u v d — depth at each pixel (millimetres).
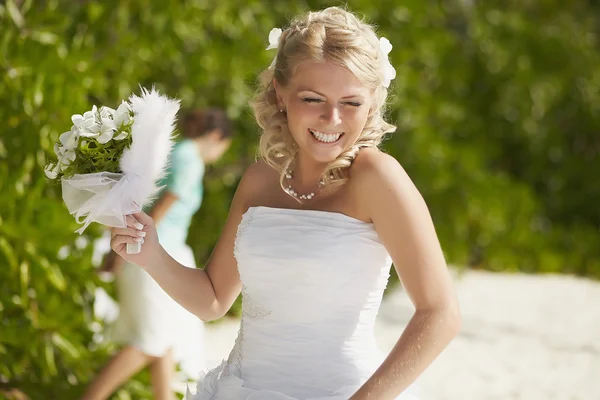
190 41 9609
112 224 3383
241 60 10078
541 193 16172
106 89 8141
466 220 13477
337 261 3238
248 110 10102
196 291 3652
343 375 3270
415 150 12578
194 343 6086
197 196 6230
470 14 15742
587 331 10055
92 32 7785
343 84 3199
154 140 3369
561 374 8266
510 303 11586
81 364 6117
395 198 3191
